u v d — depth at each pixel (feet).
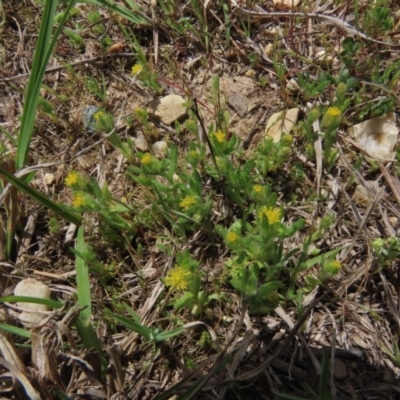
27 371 0.74
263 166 0.90
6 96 1.10
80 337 0.78
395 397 0.75
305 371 0.78
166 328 0.83
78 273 0.80
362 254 0.87
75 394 0.77
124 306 0.82
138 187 0.95
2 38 1.15
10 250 0.92
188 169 0.96
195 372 0.73
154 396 0.78
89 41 1.14
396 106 0.98
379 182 0.92
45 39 0.82
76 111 1.06
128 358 0.81
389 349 0.79
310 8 1.11
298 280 0.84
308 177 0.94
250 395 0.77
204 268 0.87
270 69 1.06
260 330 0.80
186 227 0.88
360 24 1.08
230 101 1.03
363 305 0.82
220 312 0.82
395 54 1.04
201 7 1.09
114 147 1.01
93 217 0.93
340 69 1.04
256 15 1.09
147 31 1.13
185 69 1.09
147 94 1.06
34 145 1.03
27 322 0.82
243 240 0.74
